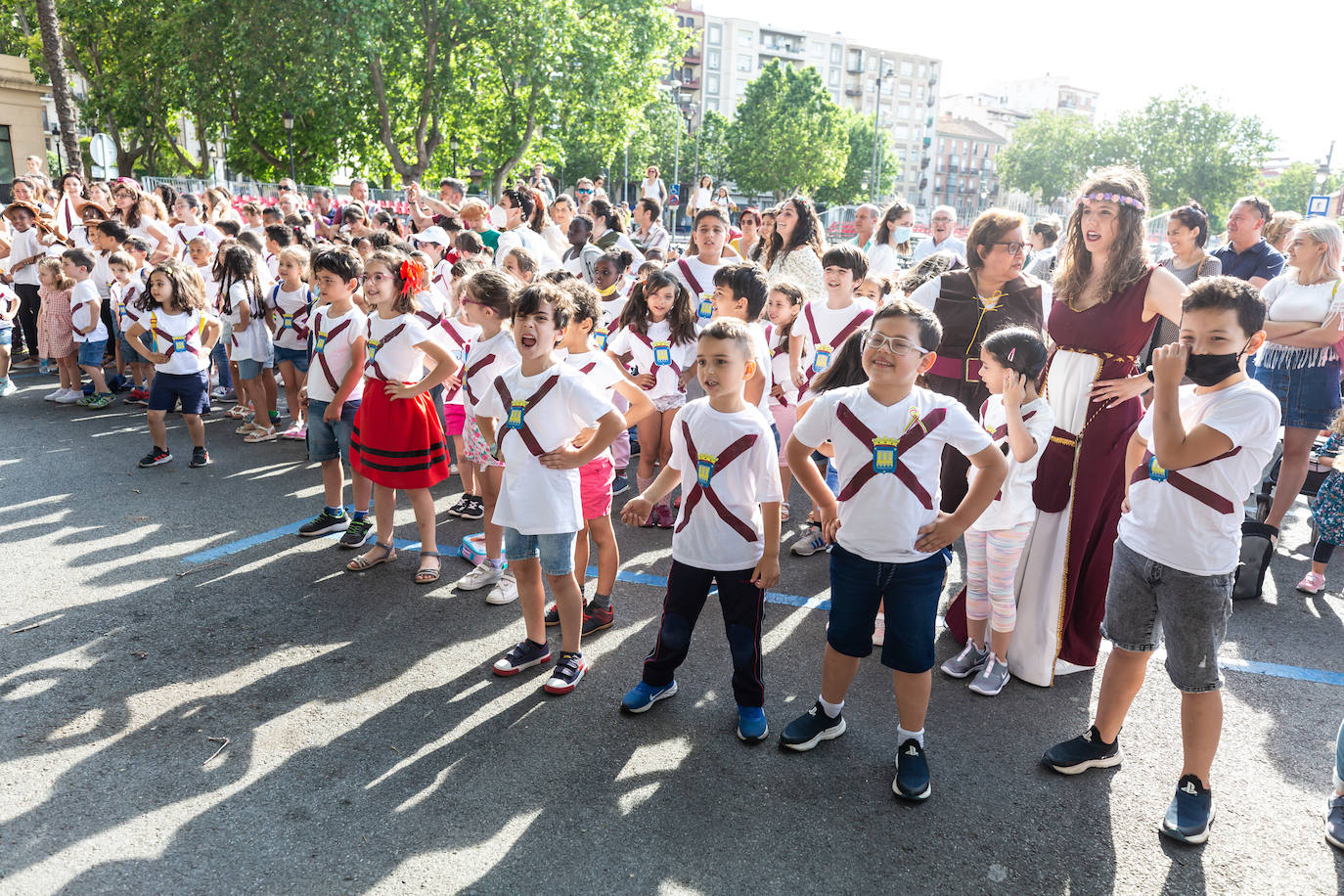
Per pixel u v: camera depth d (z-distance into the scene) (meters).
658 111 71.00
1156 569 2.64
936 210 8.14
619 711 3.25
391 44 27.06
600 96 30.61
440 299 5.88
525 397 3.25
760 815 2.67
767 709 3.31
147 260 8.77
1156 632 2.75
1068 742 2.98
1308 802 2.81
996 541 3.40
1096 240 3.22
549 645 3.77
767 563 3.01
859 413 2.74
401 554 4.73
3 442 6.64
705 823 2.62
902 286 4.04
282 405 8.20
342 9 24.88
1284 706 3.40
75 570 4.37
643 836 2.55
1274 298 4.93
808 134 63.00
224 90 28.73
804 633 3.98
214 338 6.29
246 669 3.47
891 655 2.77
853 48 98.81
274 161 32.06
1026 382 3.15
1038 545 3.45
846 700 3.39
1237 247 5.59
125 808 2.61
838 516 2.86
